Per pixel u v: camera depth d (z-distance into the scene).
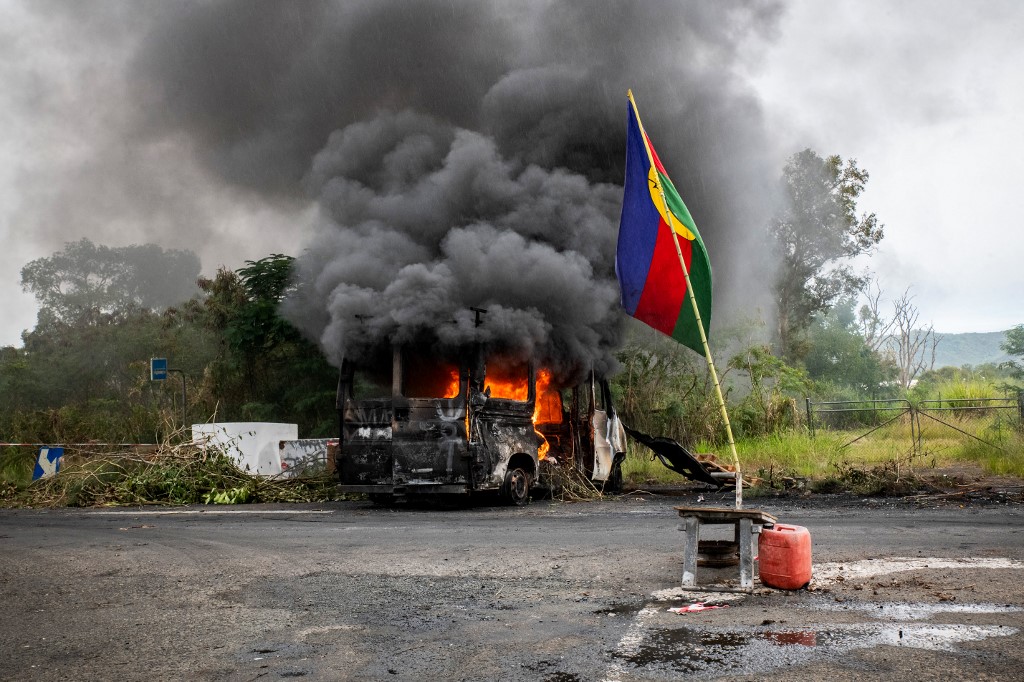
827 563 6.53
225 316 23.17
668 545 7.66
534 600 5.54
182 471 14.27
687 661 4.12
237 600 5.75
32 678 4.09
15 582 6.51
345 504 12.99
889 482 12.52
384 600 5.65
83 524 10.48
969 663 3.97
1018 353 35.31
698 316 6.15
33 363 34.59
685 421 21.44
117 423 21.41
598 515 10.45
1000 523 8.73
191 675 4.09
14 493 14.67
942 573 6.07
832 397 31.16
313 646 4.57
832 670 3.91
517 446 12.27
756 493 12.81
